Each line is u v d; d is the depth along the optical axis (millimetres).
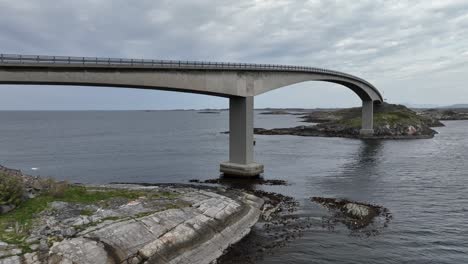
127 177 57469
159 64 46094
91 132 162625
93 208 26281
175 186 44688
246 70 56875
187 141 117938
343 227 30562
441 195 42031
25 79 36125
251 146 56438
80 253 20109
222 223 28734
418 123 128250
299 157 75812
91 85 42312
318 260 24578
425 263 24266
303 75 78375
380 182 49656
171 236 24359
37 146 105375
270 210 35062
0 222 22422
